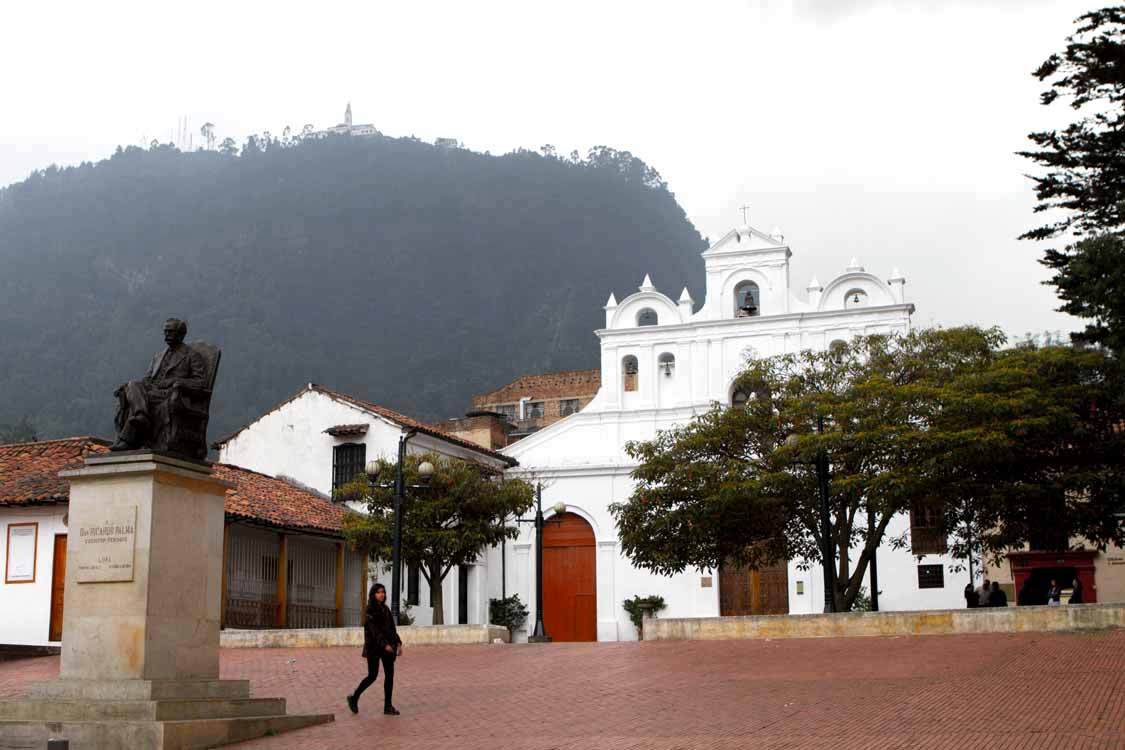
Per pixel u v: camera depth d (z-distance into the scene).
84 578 14.49
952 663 18.52
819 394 28.95
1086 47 24.72
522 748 13.21
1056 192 26.41
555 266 141.88
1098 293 25.30
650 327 45.91
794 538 30.48
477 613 44.28
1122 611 21.22
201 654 14.95
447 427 56.91
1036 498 27.45
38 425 100.31
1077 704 14.36
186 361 15.54
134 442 14.93
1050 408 26.81
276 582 34.34
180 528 14.84
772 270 45.09
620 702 16.56
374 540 33.03
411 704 17.30
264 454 43.78
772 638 23.77
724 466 29.69
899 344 30.66
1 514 30.38
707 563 30.88
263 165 153.50
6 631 29.73
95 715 13.74
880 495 26.92
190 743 13.53
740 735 13.53
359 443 42.56
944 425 27.42
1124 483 27.12
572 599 44.78
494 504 33.78
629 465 44.88
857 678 17.69
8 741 13.41
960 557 30.36
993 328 30.73
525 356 127.88
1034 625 21.78
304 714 15.70
